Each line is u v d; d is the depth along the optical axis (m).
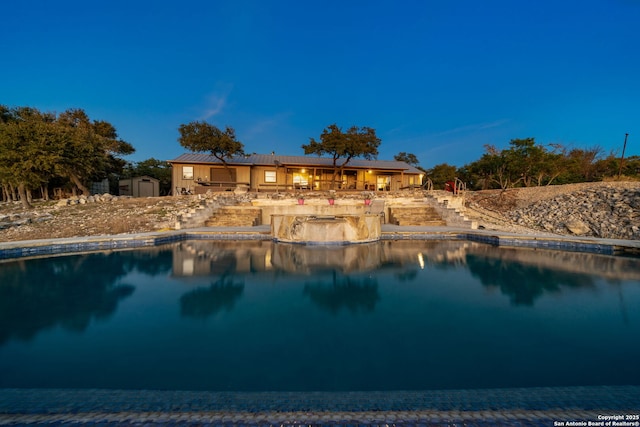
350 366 2.97
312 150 23.81
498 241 10.74
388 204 18.28
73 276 6.63
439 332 3.79
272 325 4.03
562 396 2.34
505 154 24.28
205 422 1.90
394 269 7.18
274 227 11.42
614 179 20.89
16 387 2.54
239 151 23.48
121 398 2.32
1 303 4.93
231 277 6.49
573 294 5.35
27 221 13.28
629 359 3.07
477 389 2.48
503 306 4.71
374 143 24.36
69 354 3.21
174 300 5.06
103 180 28.31
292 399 2.30
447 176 37.00
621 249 8.85
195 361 3.06
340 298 5.13
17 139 16.81
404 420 1.91
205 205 15.40
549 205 16.66
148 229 13.10
